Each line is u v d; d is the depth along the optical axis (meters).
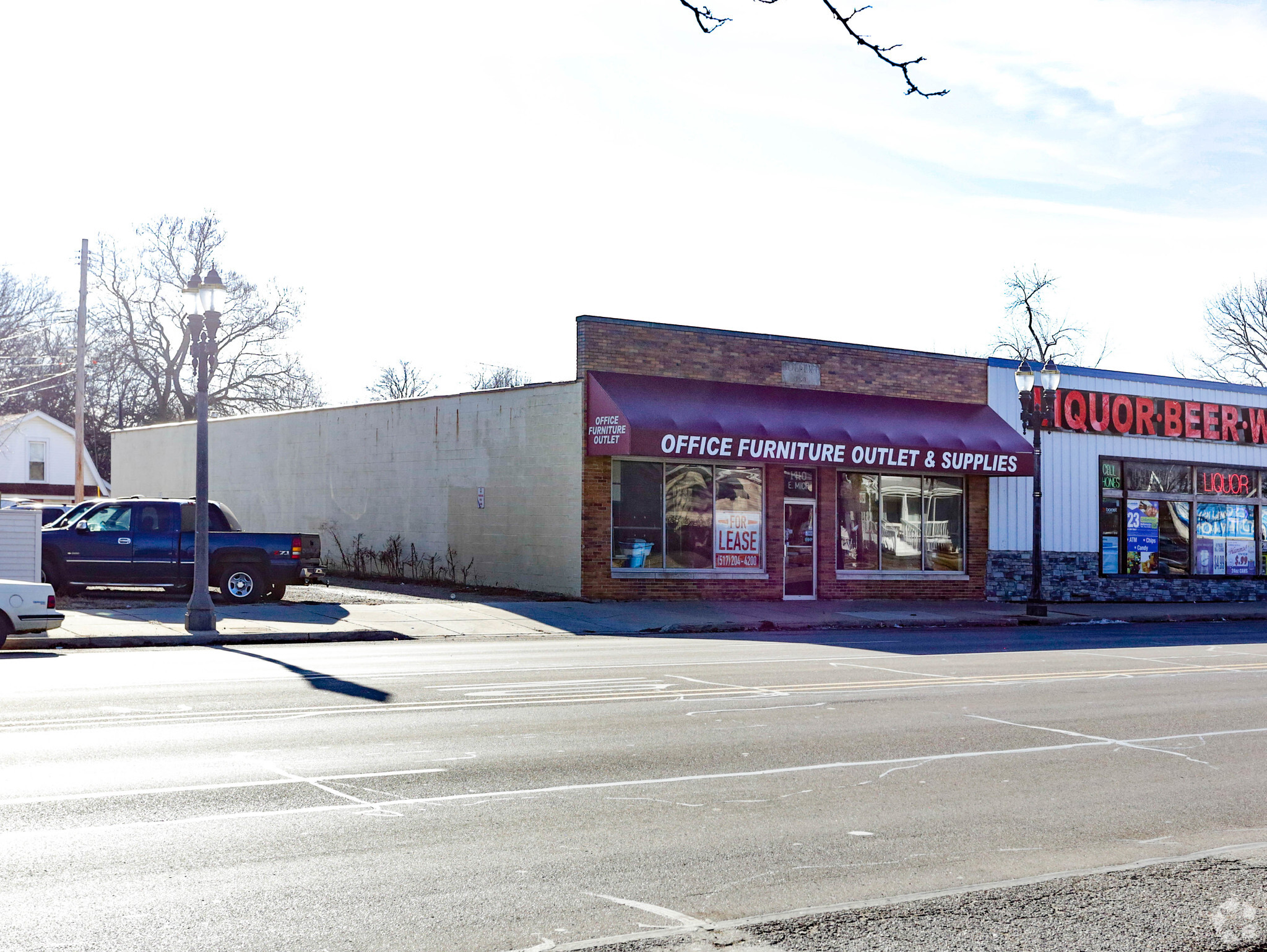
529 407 27.92
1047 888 6.31
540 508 27.52
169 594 25.67
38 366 54.00
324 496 34.31
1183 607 32.62
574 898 6.04
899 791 8.67
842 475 29.64
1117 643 22.80
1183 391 35.59
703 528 27.67
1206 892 6.26
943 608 28.66
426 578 30.73
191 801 7.82
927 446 28.98
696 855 6.87
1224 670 17.72
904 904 6.00
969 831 7.57
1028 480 32.66
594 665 16.42
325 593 27.03
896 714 12.32
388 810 7.73
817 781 8.93
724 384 27.81
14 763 8.91
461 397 29.98
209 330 19.92
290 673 14.66
